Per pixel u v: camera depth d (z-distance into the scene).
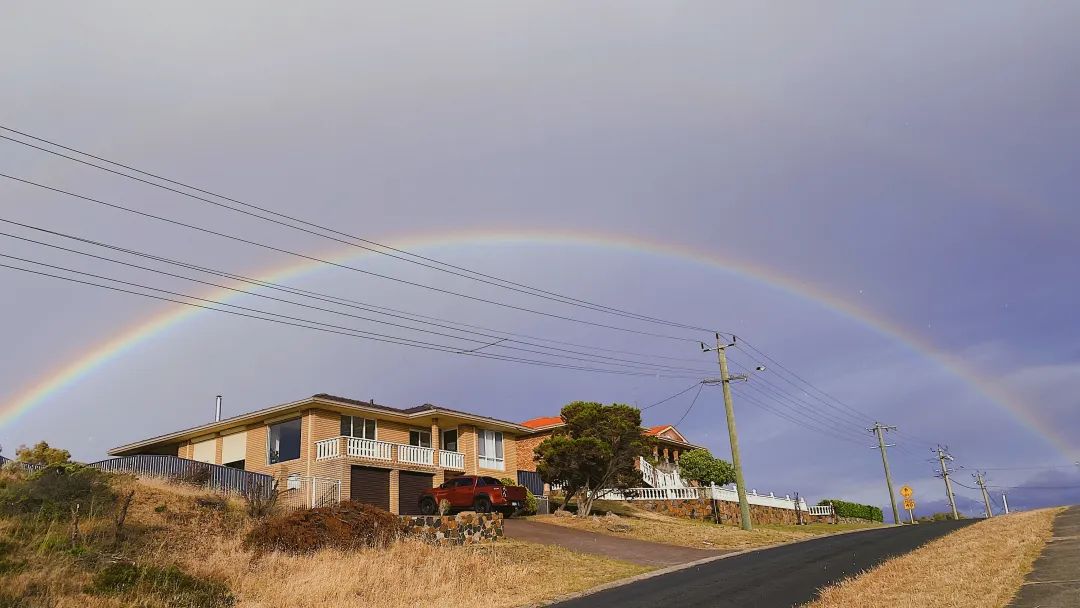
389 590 17.83
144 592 14.81
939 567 17.19
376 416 39.16
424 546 22.88
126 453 45.50
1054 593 12.36
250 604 15.62
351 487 33.97
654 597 16.75
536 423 59.38
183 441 43.31
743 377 41.44
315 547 21.11
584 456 36.91
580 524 33.91
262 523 22.47
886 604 13.16
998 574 14.91
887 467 70.00
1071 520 25.53
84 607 13.45
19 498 18.39
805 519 57.06
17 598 13.10
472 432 42.50
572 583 20.02
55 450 34.06
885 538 28.89
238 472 28.97
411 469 37.25
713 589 17.39
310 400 35.62
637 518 40.09
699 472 51.84
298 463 35.72
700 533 33.56
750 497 50.06
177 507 22.30
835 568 19.88
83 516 18.64
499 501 32.91
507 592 18.62
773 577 18.86
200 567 17.16
